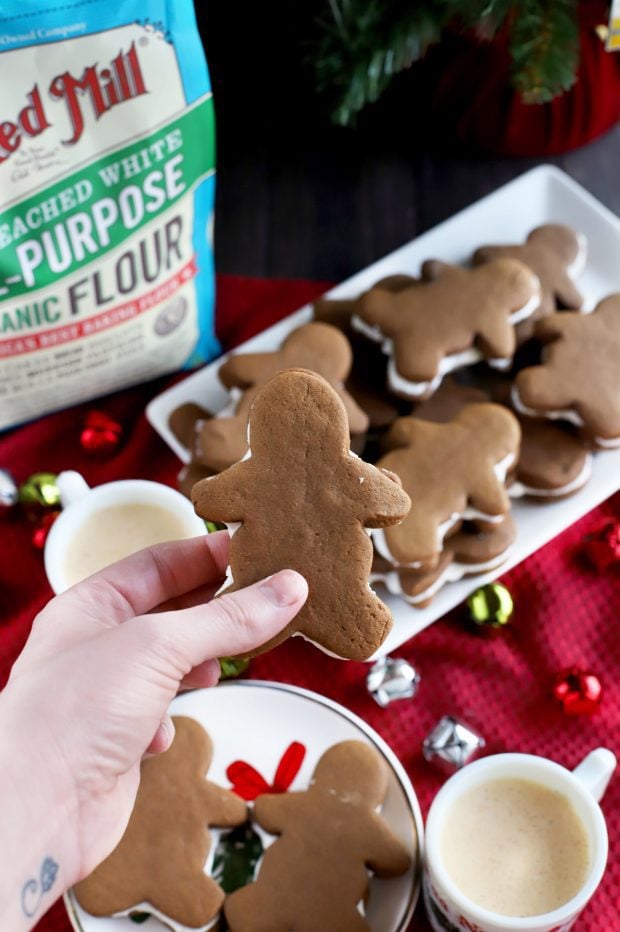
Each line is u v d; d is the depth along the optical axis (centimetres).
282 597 47
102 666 49
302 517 48
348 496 48
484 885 57
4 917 47
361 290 73
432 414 68
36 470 72
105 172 63
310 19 77
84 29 59
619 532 66
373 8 65
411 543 63
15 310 66
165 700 50
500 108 78
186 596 58
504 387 70
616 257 74
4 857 47
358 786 60
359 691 66
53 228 64
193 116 64
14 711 48
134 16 59
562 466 67
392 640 65
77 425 73
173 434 70
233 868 60
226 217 80
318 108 82
